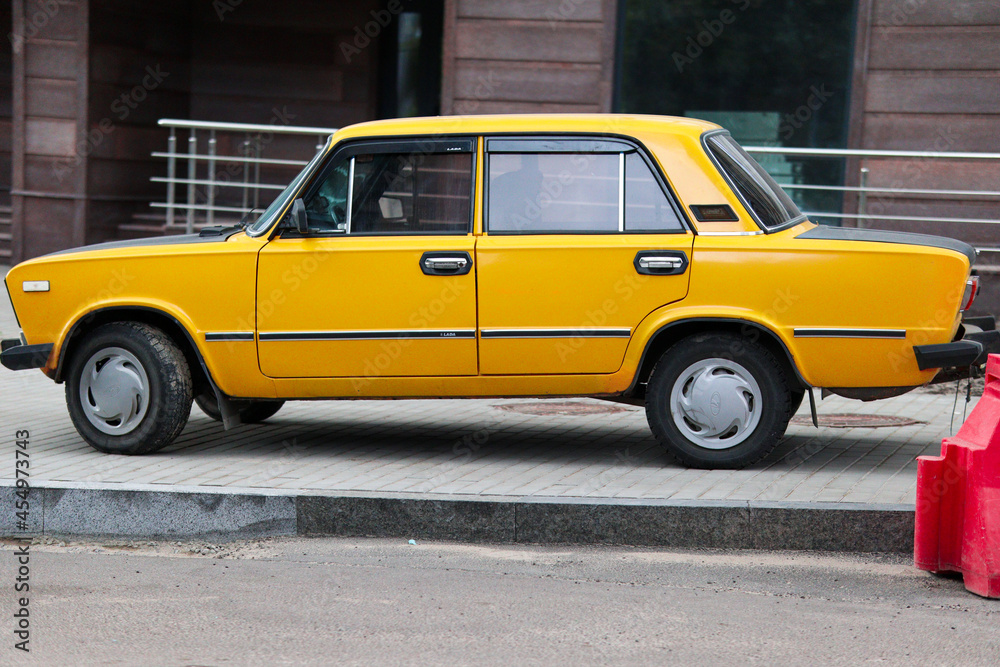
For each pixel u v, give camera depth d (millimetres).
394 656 4500
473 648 4602
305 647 4594
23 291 7465
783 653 4578
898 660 4516
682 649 4609
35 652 4520
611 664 4438
